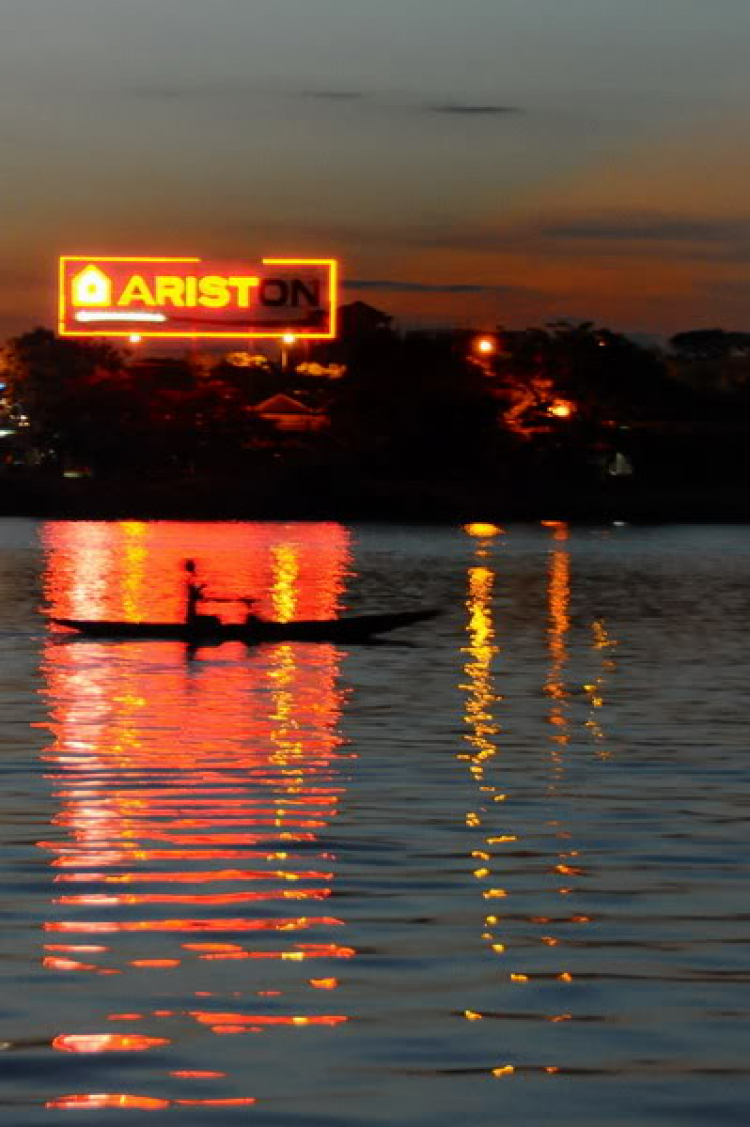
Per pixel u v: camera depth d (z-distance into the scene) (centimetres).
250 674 13400
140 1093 3916
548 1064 4128
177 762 8931
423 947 5181
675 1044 4281
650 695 12244
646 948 5194
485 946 5197
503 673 13775
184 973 4866
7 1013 4481
